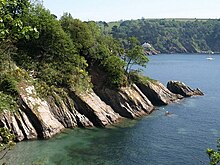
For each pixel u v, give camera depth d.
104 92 85.25
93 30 102.12
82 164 49.75
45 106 67.94
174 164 51.31
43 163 48.88
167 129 70.81
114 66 86.88
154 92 96.00
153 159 53.12
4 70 66.62
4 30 15.36
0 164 46.16
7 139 19.09
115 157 53.50
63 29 90.81
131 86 90.75
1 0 14.66
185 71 190.75
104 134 66.56
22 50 78.88
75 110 72.81
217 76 168.88
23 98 63.84
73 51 83.38
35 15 80.88
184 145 60.12
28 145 57.41
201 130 70.00
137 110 84.12
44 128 62.50
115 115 78.75
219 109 90.19
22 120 61.62
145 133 67.75
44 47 81.31
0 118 58.38
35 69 75.50
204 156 54.66
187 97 106.56
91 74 88.69
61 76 76.62
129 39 103.19
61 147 57.16
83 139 62.56
